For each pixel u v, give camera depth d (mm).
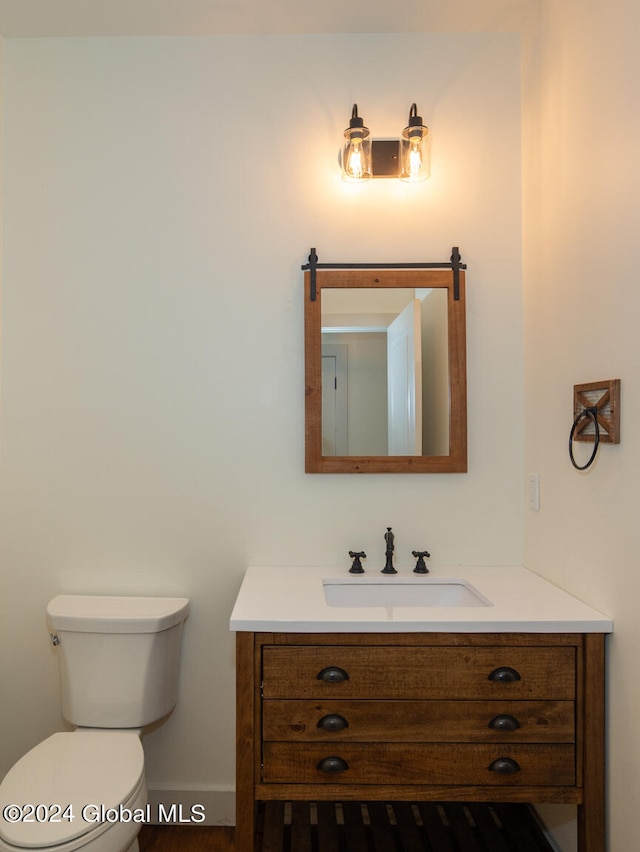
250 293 1943
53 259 1944
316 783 1421
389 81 1939
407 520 1938
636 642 1275
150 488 1942
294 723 1425
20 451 1940
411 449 1911
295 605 1529
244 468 1941
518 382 1943
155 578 1944
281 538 1942
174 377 1944
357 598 1807
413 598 1809
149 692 1778
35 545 1945
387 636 1421
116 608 1829
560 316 1651
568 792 1410
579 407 1508
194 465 1941
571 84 1569
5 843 1226
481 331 1944
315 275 1907
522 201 1939
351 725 1422
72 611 1795
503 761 1412
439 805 1971
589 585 1500
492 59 1945
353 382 1912
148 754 1937
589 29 1461
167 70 1947
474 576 1814
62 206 1945
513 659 1418
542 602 1542
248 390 1944
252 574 1841
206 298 1944
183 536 1944
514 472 1940
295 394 1942
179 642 1896
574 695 1416
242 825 1418
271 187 1942
